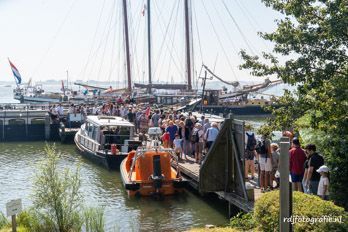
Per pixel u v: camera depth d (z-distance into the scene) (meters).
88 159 27.92
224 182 15.48
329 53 9.86
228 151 15.29
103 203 17.41
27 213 11.57
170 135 21.94
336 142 11.66
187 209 16.44
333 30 9.34
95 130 26.98
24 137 39.31
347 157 11.40
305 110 10.46
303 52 10.17
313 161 10.84
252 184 15.62
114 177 22.62
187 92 55.31
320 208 8.14
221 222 14.80
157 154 18.53
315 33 9.97
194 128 20.86
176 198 17.94
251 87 43.44
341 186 11.50
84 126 31.48
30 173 23.67
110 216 15.70
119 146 25.73
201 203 17.19
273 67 10.59
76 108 39.38
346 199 11.38
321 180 10.39
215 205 16.89
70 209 11.65
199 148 20.77
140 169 18.45
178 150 21.38
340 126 9.95
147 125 30.25
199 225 14.55
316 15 10.30
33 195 12.07
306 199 8.55
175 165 20.58
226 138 15.29
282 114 10.79
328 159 11.76
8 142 38.44
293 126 11.21
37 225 11.37
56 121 39.22
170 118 25.42
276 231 8.62
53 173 11.64
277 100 11.21
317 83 9.88
